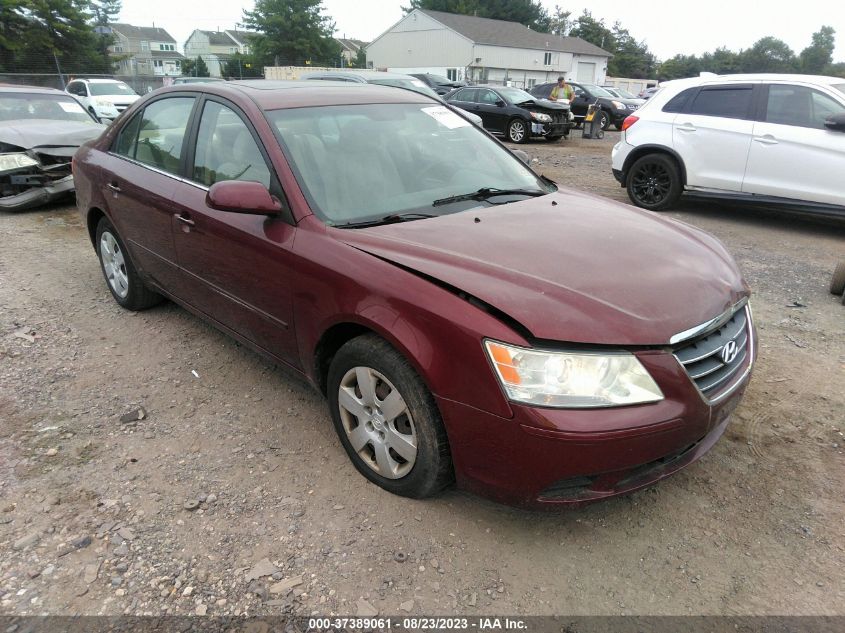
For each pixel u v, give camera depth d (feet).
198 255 11.33
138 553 7.80
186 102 12.32
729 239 23.02
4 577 7.41
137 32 291.17
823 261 20.26
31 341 13.55
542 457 6.97
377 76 45.80
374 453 8.89
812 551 7.95
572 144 56.29
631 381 6.98
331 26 173.99
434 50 173.58
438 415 7.77
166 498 8.77
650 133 26.68
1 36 109.50
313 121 10.63
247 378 12.12
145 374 12.26
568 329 6.95
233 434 10.30
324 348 9.24
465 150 11.96
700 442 8.23
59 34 116.06
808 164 22.50
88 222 15.55
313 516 8.45
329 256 8.67
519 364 6.93
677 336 7.25
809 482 9.23
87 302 15.89
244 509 8.57
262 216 9.81
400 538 8.08
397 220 9.41
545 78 185.26
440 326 7.37
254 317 10.44
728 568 7.70
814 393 11.73
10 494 8.79
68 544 7.91
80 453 9.75
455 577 7.52
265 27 168.14
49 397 11.35
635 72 288.92
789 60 319.47
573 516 8.52
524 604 7.17
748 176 24.11
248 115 10.47
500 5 234.58
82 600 7.13
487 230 9.10
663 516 8.56
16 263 18.85
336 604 7.12
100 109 59.16
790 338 14.20
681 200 30.35
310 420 10.72
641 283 7.86
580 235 9.16
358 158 10.40
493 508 8.63
